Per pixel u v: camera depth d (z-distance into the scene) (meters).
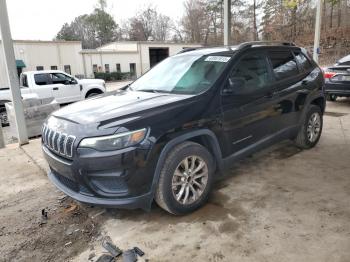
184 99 3.30
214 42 51.34
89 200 2.95
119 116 2.96
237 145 3.77
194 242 2.85
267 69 4.20
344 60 8.99
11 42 5.82
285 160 4.72
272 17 43.19
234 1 44.84
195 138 3.41
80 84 12.09
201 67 3.89
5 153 5.75
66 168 3.00
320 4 11.10
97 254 2.79
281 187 3.84
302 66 4.88
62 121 3.22
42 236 3.12
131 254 2.71
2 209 3.69
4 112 9.98
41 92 10.98
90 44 74.94
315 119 5.17
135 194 2.90
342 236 2.83
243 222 3.11
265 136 4.19
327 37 35.19
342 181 3.96
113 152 2.77
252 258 2.60
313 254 2.62
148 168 2.90
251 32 46.03
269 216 3.20
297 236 2.86
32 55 31.11
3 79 21.78
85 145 2.84
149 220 3.24
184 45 44.81
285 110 4.43
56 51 32.88
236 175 4.23
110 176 2.83
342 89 8.34
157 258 2.67
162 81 4.09
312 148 5.23
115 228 3.14
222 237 2.90
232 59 3.78
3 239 3.10
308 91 4.84
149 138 2.88
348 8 36.91
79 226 3.26
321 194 3.63
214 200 3.57
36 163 5.11
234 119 3.63
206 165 3.38
